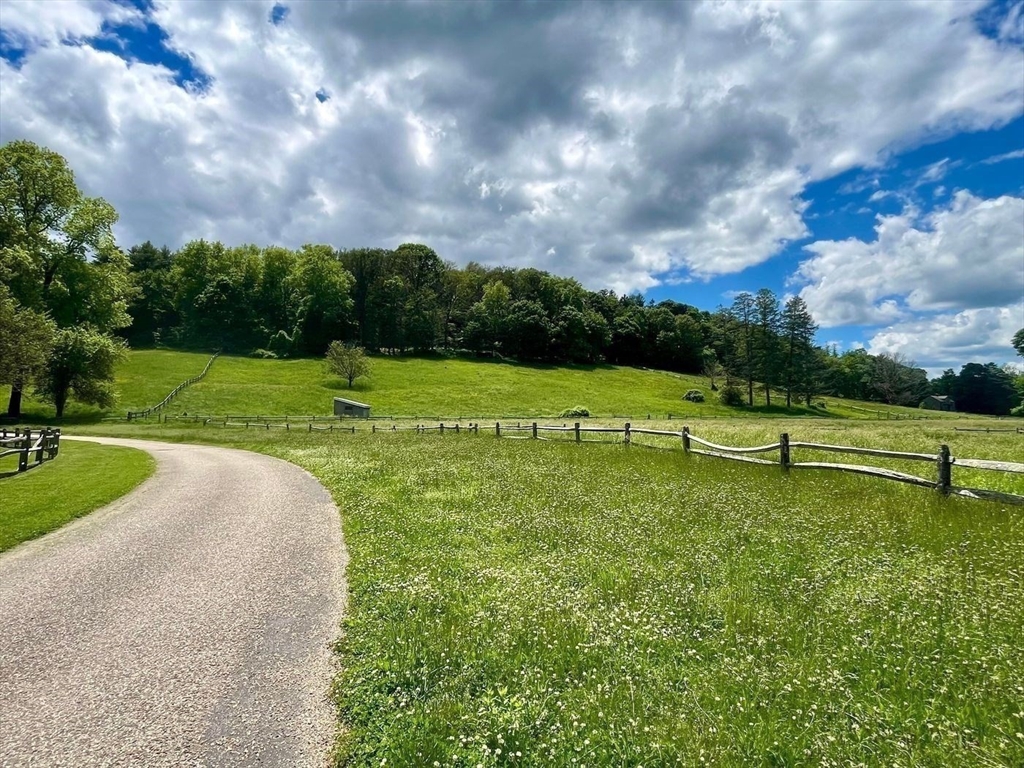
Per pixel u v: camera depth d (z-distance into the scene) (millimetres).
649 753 3646
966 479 12570
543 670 4797
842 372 124688
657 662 4883
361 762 3807
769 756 3586
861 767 3379
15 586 7582
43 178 48406
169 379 73562
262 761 3834
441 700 4426
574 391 88312
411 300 114750
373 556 8445
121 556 9000
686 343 135500
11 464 20938
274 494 14797
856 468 12156
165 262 128875
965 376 128250
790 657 4816
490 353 120750
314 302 106438
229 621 6262
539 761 3652
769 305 91312
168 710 4480
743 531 8797
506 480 14758
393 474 16875
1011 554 6992
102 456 24516
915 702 4102
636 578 6867
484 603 6336
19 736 4137
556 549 8398
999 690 4141
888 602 5832
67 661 5344
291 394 72125
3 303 27688
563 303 133875
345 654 5387
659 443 24047
